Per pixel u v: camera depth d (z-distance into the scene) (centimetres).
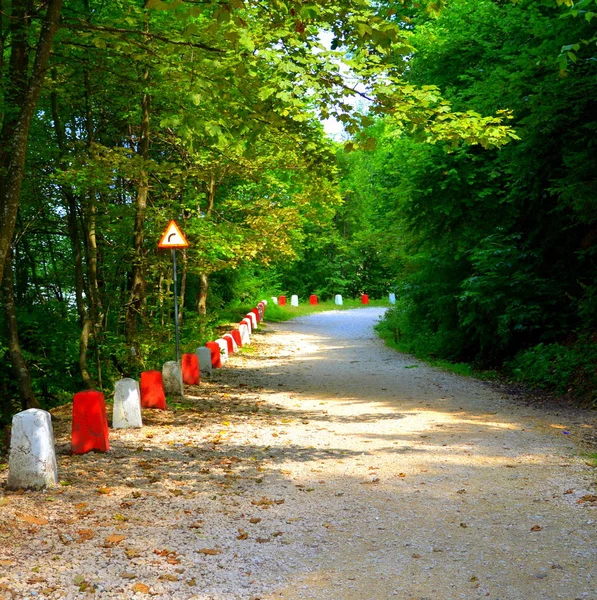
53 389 1584
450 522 529
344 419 1002
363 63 769
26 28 984
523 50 1205
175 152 1856
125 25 1137
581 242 1366
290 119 880
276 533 508
